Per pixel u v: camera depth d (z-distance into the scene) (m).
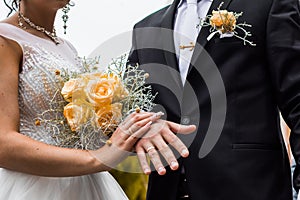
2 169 2.64
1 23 2.64
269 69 2.88
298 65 2.82
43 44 2.68
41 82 2.57
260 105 2.88
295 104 2.79
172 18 3.10
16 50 2.57
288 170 2.97
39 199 2.54
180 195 3.04
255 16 2.92
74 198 2.62
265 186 2.84
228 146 2.88
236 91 2.90
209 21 2.95
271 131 2.89
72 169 2.43
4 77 2.48
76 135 2.56
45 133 2.58
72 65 2.70
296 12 2.90
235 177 2.85
